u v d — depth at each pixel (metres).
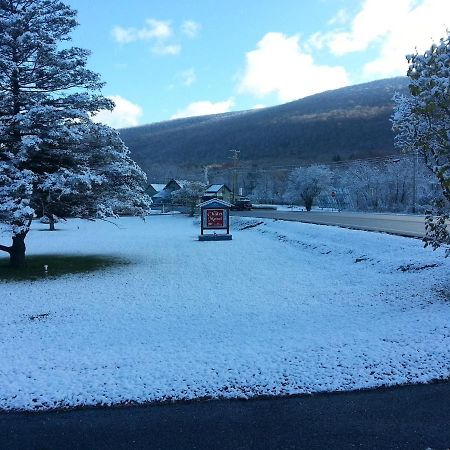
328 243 18.08
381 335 6.35
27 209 12.64
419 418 4.27
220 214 25.44
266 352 5.89
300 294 10.21
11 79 14.40
